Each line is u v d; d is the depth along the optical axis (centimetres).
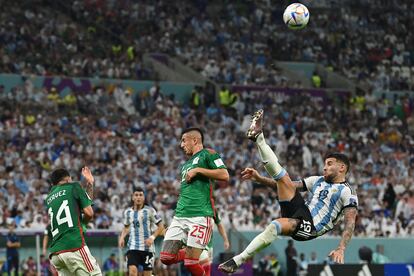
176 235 2862
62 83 8625
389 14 11662
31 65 8719
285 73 10231
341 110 9550
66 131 7462
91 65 9006
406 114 9844
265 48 10431
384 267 4006
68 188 2978
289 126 8769
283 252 6153
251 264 5428
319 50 10775
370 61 10925
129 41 9750
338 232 6638
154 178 6969
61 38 9206
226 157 7725
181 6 10525
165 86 9131
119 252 5516
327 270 3991
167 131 7931
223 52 10125
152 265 4181
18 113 7638
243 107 9112
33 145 7081
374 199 7400
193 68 9706
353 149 8494
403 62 11138
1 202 6056
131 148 7381
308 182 2742
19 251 5322
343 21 11312
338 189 2673
